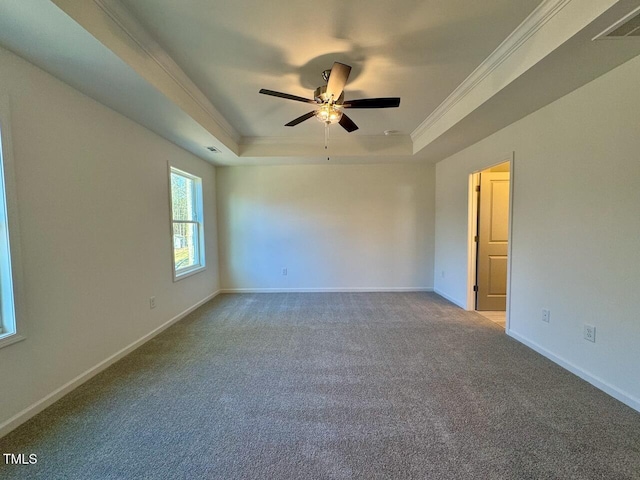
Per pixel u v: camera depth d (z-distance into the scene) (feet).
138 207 9.64
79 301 7.29
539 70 6.41
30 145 6.04
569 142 7.64
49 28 4.91
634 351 6.16
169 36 6.48
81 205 7.36
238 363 8.40
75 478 4.56
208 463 4.85
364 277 16.98
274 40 6.66
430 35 6.50
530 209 9.14
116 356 8.55
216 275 16.60
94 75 6.49
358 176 16.63
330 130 13.23
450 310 13.41
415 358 8.63
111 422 5.86
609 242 6.66
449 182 14.94
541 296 8.77
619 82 6.33
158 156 10.82
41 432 5.57
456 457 4.93
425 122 12.09
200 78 8.37
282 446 5.23
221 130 11.75
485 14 5.85
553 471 4.63
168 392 6.93
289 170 16.60
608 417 5.89
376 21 6.03
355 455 5.01
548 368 7.95
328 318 12.37
